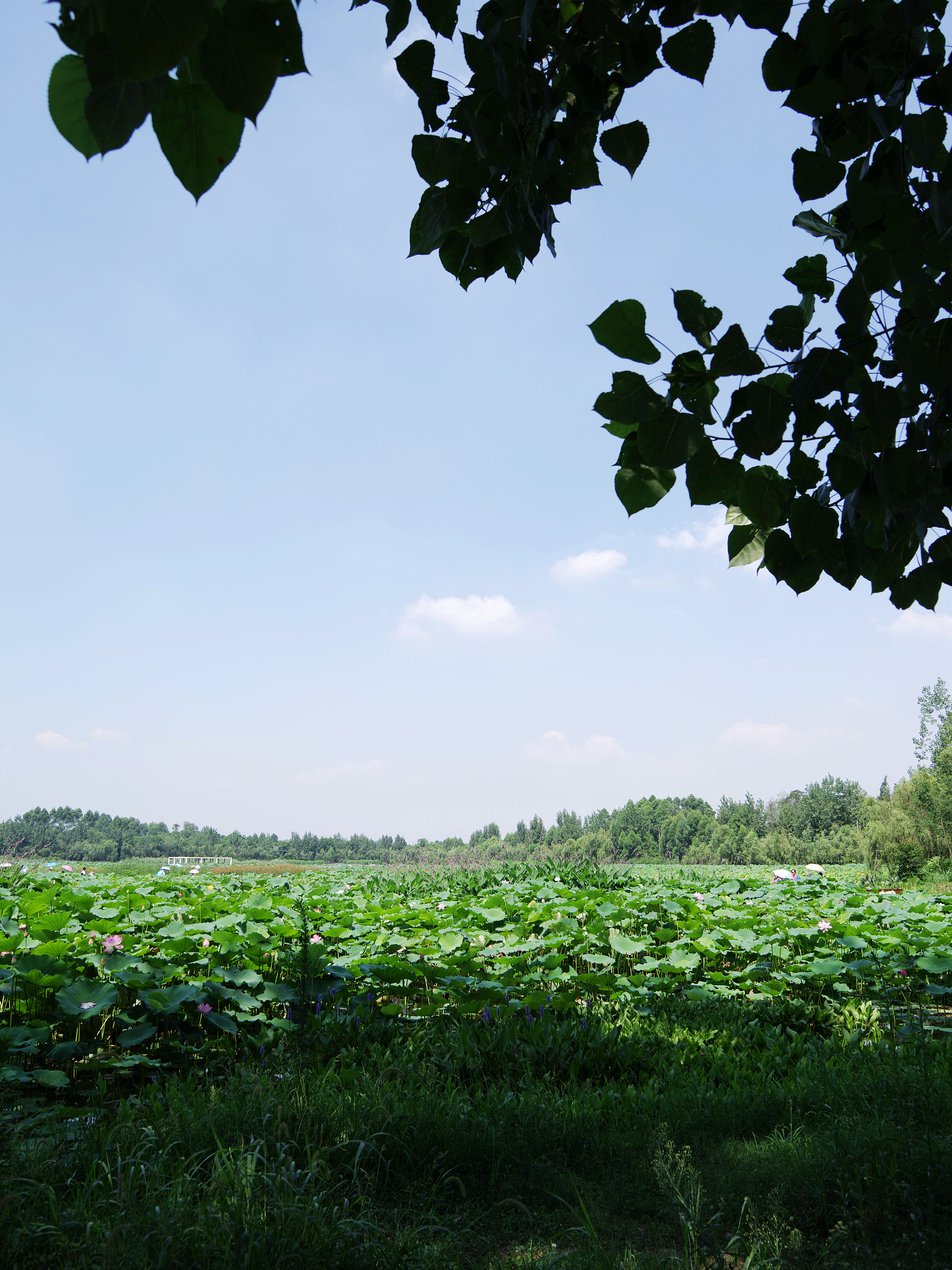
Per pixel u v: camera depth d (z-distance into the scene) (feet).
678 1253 9.39
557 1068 15.44
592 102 6.21
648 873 77.66
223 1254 8.21
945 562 7.83
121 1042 15.84
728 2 5.89
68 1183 10.02
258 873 79.87
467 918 35.42
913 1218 9.14
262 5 3.37
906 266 6.43
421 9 5.69
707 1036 18.25
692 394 6.21
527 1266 8.96
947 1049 15.97
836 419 6.60
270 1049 17.12
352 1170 10.94
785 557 7.27
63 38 3.20
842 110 6.57
